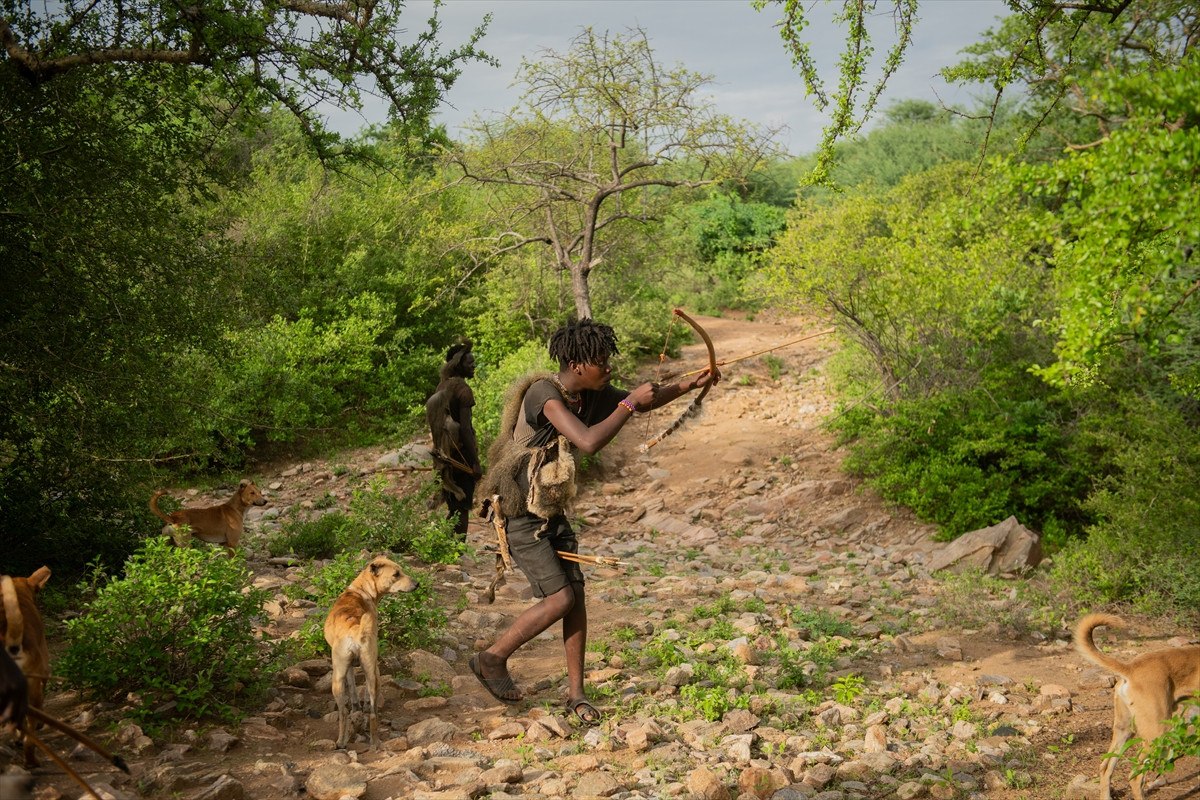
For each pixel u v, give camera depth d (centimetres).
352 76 778
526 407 535
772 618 802
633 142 1617
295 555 956
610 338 525
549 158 1570
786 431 1529
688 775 467
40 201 727
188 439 899
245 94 785
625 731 537
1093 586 860
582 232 1647
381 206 1858
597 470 1458
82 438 786
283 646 614
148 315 798
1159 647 748
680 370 2000
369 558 777
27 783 341
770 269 1484
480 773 463
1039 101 1455
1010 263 1181
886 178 3234
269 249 1562
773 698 601
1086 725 585
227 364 923
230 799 422
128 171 791
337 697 501
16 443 801
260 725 517
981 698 636
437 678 626
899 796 482
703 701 577
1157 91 333
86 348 768
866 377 1555
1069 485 1091
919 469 1164
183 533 765
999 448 1120
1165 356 1077
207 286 840
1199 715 443
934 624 814
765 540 1156
